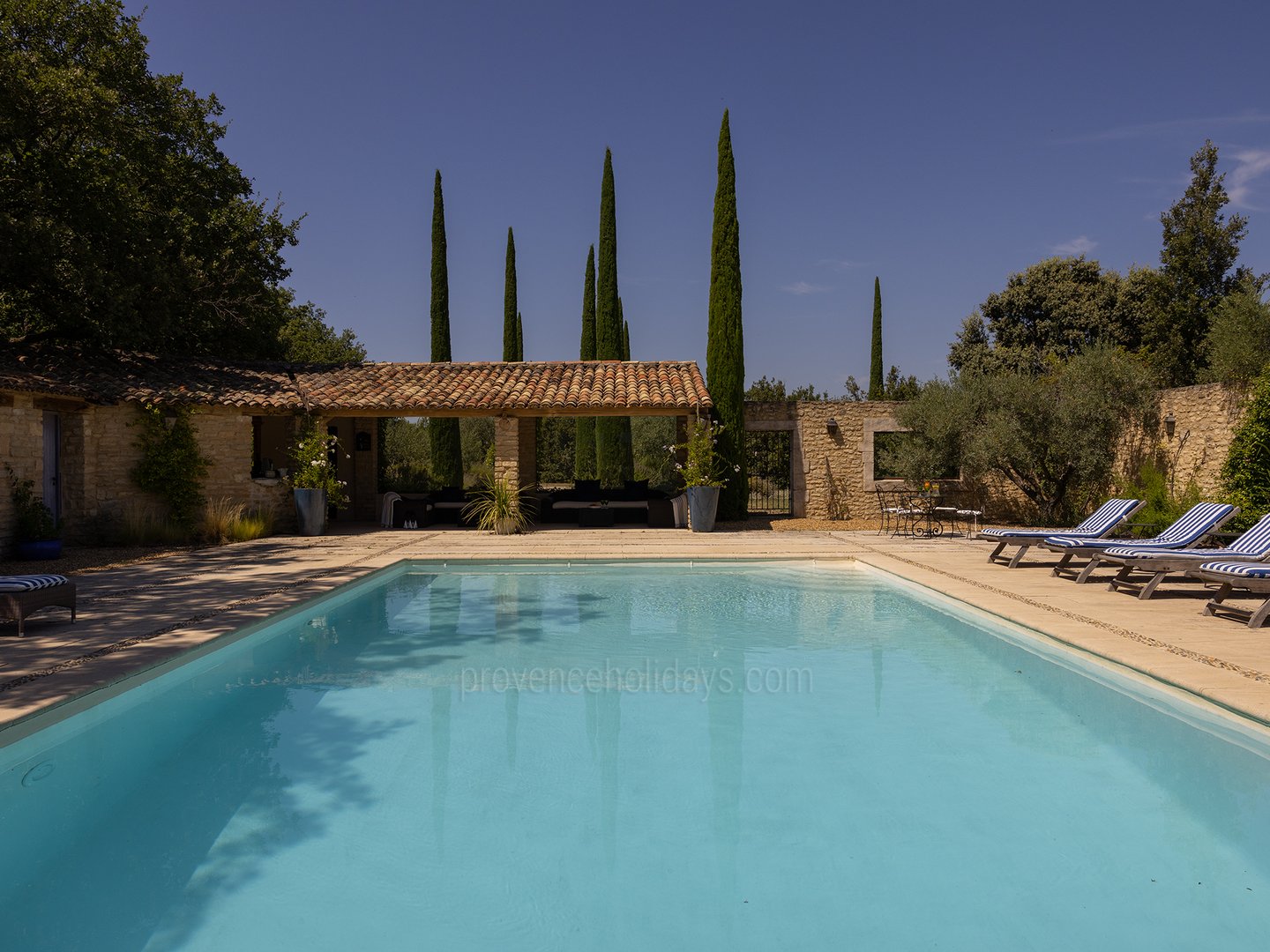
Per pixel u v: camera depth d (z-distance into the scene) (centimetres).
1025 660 678
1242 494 1157
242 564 1128
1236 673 539
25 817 392
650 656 699
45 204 1393
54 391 1257
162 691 585
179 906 312
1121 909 308
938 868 340
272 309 2084
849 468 1953
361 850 359
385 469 2452
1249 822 381
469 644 740
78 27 1438
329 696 581
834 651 716
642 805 404
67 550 1307
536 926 299
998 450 1656
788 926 298
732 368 1867
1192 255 2381
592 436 2798
